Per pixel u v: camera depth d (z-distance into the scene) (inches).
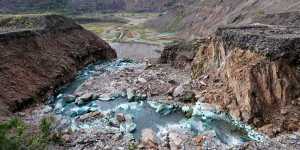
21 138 827.4
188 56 2154.3
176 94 1557.6
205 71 1738.4
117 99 1585.9
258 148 1018.1
